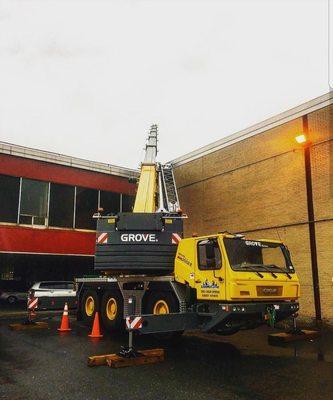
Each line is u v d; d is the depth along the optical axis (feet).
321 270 44.52
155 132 61.00
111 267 37.42
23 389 20.06
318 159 46.29
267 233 51.24
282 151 50.70
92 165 71.67
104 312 40.73
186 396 19.19
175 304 33.47
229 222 56.90
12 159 63.62
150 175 49.39
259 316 30.68
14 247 61.98
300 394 19.60
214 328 29.91
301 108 48.83
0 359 26.84
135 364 25.25
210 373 23.40
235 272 29.22
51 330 40.63
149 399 18.74
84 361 26.27
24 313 59.52
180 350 30.27
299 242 47.26
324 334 37.99
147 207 45.98
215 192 59.98
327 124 45.78
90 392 19.69
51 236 65.82
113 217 38.32
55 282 59.72
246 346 31.94
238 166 56.70
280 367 24.94
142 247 37.06
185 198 65.46
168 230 37.50
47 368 24.31
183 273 33.40
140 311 36.40
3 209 61.93
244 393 19.70
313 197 46.29
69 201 68.69
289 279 32.09
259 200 52.95
